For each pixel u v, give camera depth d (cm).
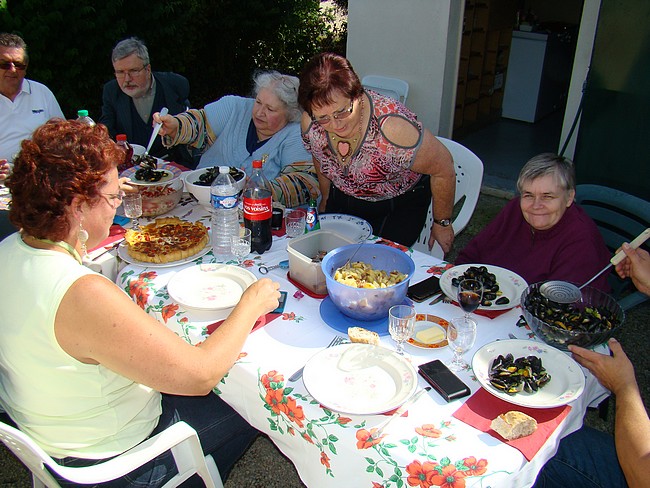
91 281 123
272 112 283
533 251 215
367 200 266
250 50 789
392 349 158
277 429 147
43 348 125
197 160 380
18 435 122
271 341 161
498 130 666
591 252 198
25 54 331
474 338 147
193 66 738
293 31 807
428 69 503
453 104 525
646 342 305
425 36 494
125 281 194
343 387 139
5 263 130
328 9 868
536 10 724
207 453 172
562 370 146
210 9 704
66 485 143
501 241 228
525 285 187
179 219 235
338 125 219
